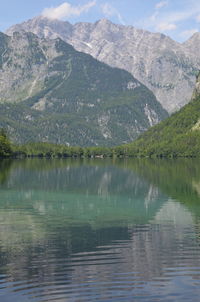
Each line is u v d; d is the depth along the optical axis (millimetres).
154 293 29594
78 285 31359
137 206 76625
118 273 34281
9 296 29297
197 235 50219
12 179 130500
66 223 59625
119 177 144625
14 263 37812
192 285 31094
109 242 46812
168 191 100062
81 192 99125
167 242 46469
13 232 52969
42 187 109000
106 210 72125
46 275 33938
